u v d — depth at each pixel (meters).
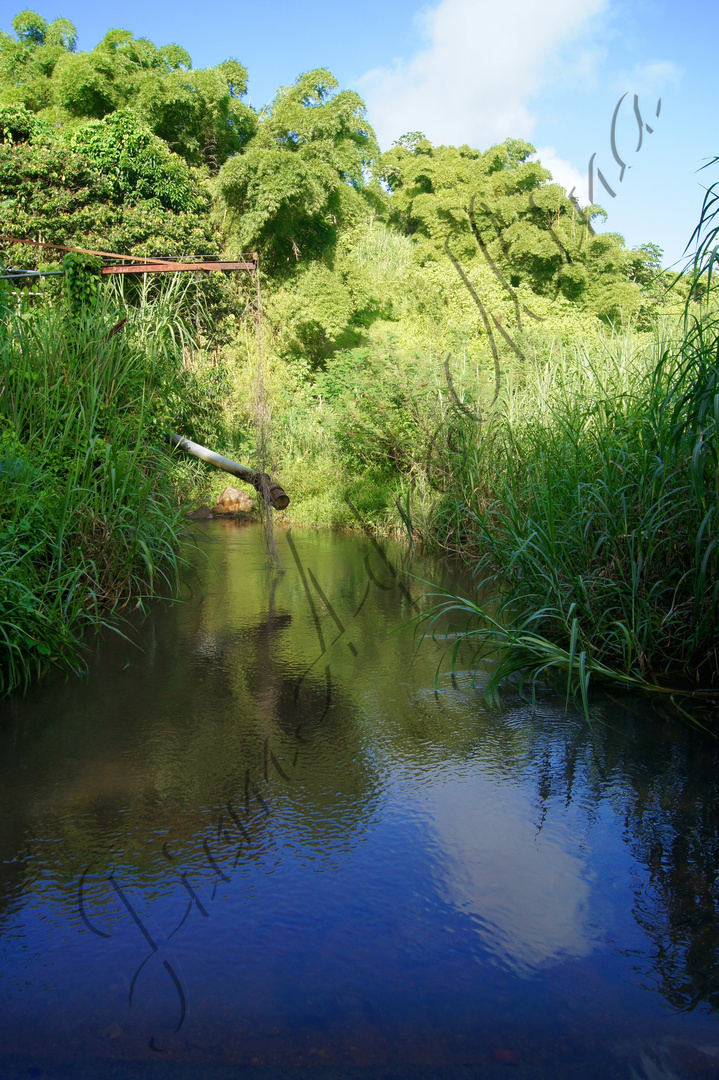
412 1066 1.36
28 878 1.95
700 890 1.90
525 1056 1.39
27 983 1.58
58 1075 1.35
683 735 2.86
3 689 3.36
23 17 27.50
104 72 21.70
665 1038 1.44
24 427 5.11
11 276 6.59
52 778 2.50
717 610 3.35
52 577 4.39
